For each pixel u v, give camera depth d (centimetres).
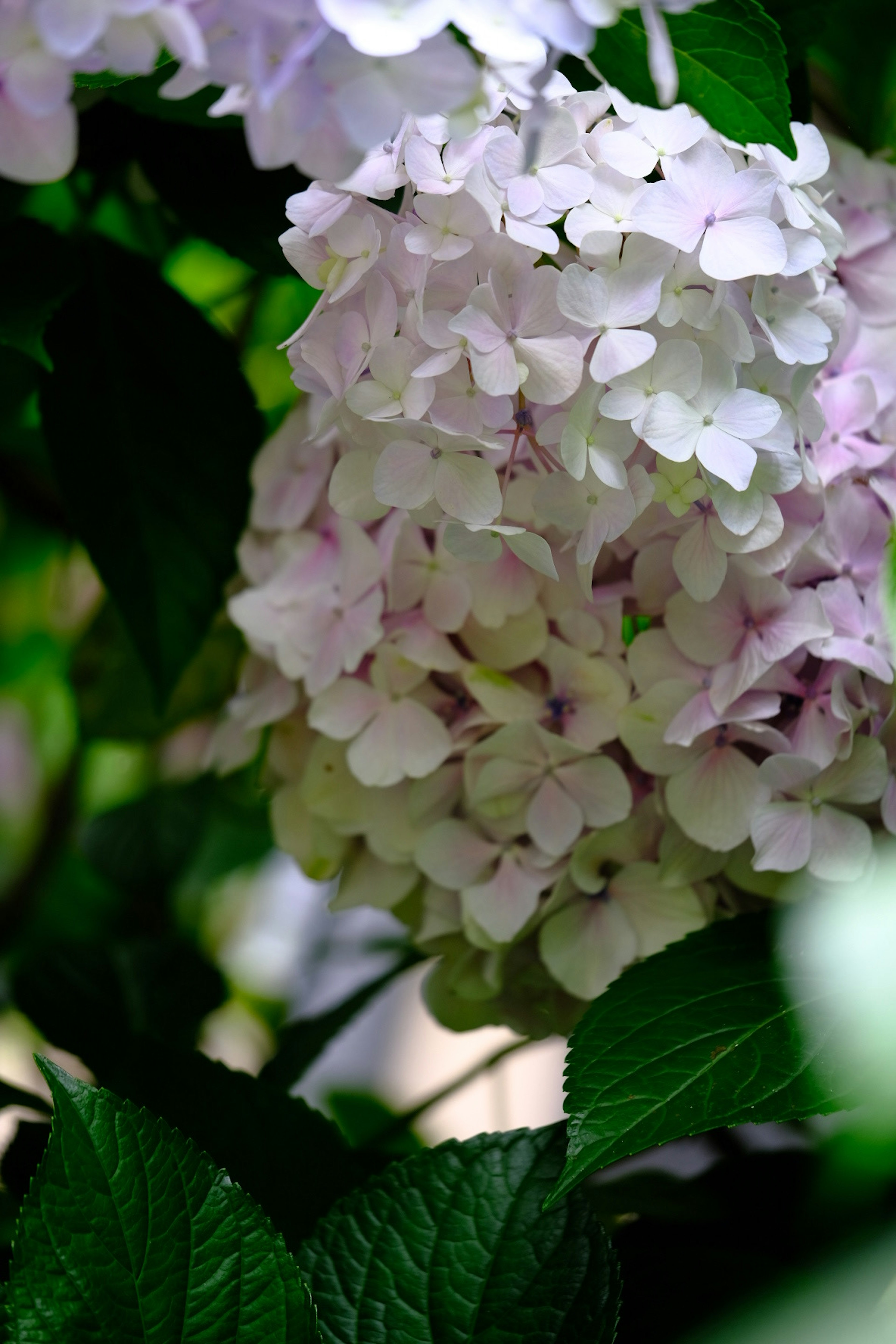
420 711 139
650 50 123
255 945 239
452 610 137
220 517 147
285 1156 137
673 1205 140
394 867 142
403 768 138
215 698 172
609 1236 129
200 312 147
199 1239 125
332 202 132
